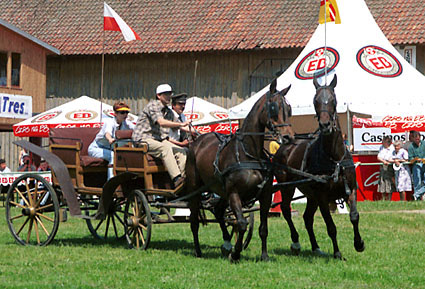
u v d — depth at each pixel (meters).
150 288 9.34
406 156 22.72
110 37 36.81
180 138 13.86
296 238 12.54
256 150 11.19
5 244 13.73
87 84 37.56
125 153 13.15
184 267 10.87
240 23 35.28
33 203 13.76
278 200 18.70
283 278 10.06
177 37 35.44
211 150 11.88
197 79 35.75
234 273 10.41
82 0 39.72
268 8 35.72
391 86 22.98
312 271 10.55
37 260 11.60
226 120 25.47
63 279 9.98
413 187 22.86
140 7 38.03
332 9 24.53
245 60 34.88
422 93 22.94
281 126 10.80
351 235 14.88
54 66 38.06
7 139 37.88
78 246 13.44
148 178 12.90
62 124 24.59
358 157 23.23
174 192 12.66
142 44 35.69
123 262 11.34
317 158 11.30
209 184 11.85
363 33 24.56
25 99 33.12
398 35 31.94
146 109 13.13
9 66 32.66
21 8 40.12
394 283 9.79
